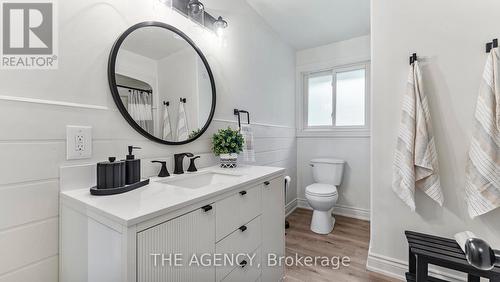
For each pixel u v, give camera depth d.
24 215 0.72
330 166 2.59
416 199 1.45
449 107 1.34
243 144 1.58
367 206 2.60
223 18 1.67
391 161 1.52
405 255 1.49
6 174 0.69
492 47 1.21
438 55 1.37
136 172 0.91
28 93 0.74
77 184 0.84
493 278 0.98
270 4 2.00
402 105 1.46
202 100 1.42
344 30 2.50
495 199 1.14
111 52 0.95
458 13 1.31
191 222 0.74
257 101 2.12
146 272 0.59
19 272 0.71
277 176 1.36
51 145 0.78
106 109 0.94
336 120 2.89
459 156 1.32
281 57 2.63
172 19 1.24
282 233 1.42
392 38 1.51
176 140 1.25
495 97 1.17
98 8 0.92
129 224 0.55
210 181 1.26
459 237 1.22
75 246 0.73
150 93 1.11
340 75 2.88
